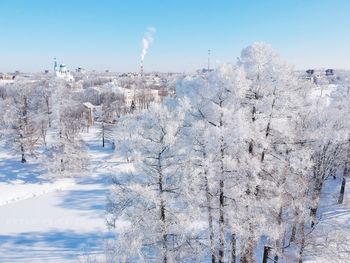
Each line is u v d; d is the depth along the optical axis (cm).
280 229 1561
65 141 4694
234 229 1382
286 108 1501
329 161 2217
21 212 3438
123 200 1265
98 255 2405
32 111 5422
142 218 1258
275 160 1592
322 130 2084
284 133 1503
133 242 1198
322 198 2756
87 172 4831
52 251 2534
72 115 7925
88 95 13350
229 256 1714
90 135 7375
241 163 1426
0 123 5872
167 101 1555
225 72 1423
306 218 1775
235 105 1459
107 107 7931
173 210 1303
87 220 3147
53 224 3067
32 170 4784
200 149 1417
